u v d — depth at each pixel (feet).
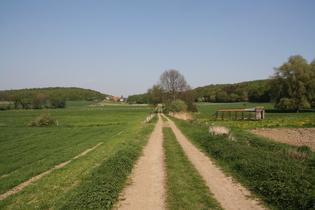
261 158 39.68
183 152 54.49
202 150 56.39
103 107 519.19
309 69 232.94
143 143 69.05
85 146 65.00
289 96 235.40
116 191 28.91
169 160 46.85
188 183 32.53
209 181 33.14
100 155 51.01
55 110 404.98
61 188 31.45
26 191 30.48
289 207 23.07
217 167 40.65
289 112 238.48
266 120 150.00
